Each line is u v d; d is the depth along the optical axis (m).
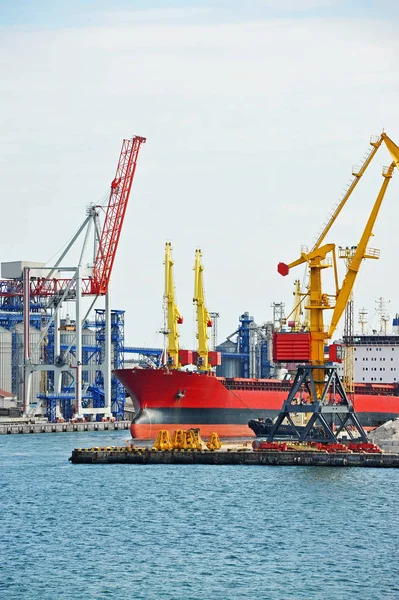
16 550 161.12
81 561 154.38
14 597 137.50
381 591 139.50
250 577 145.88
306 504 196.50
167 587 141.50
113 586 142.00
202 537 169.50
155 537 169.62
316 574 147.25
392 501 198.38
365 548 161.12
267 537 169.00
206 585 142.38
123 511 192.25
